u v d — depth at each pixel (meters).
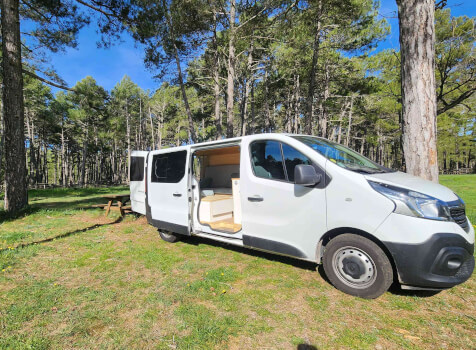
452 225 2.49
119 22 10.72
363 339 2.16
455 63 9.05
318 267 3.62
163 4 11.50
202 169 6.45
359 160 3.46
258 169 3.58
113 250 4.54
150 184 5.26
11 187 7.63
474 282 3.15
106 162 61.44
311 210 3.04
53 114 33.12
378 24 16.20
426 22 4.07
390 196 2.61
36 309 2.62
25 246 4.70
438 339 2.15
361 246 2.74
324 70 18.25
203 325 2.35
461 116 22.28
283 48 16.08
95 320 2.45
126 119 40.44
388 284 2.62
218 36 15.21
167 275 3.46
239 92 23.70
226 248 4.61
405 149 4.32
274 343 2.12
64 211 8.14
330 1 10.84
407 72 4.25
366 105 24.05
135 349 2.05
